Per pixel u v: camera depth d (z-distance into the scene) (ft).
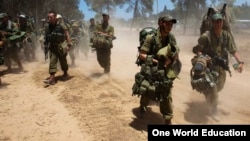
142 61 18.42
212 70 19.86
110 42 31.83
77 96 25.43
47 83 29.48
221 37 20.01
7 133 18.69
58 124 19.72
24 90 27.81
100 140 17.24
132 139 17.20
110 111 21.58
